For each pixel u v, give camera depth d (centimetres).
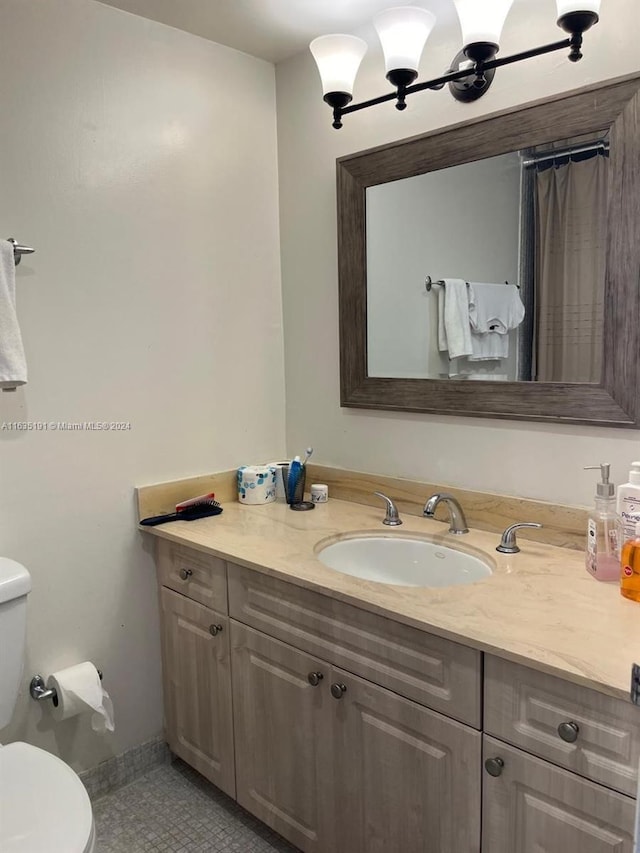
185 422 195
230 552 156
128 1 168
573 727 100
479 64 135
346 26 183
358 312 190
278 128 211
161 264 186
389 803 130
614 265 138
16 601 144
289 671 149
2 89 153
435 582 161
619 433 142
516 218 153
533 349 153
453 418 173
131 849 164
